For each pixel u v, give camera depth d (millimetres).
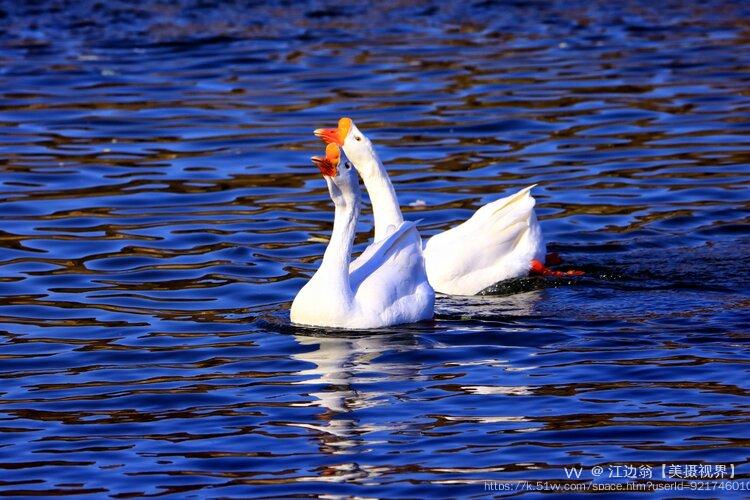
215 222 17891
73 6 34188
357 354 12680
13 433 10797
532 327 13586
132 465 10109
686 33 30125
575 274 15555
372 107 24047
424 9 33875
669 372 11883
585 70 26625
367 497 9461
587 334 13234
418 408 11141
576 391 11469
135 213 18312
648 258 16125
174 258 16266
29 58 28266
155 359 12641
